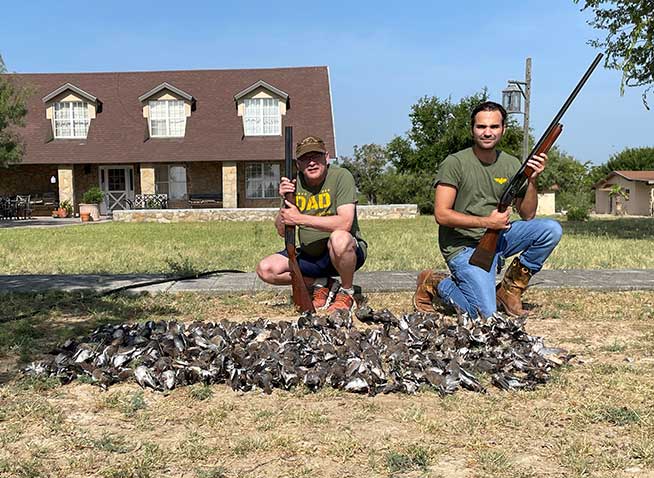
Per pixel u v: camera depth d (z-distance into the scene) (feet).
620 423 10.11
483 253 16.55
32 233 58.85
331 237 17.93
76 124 101.40
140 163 97.91
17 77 104.99
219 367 12.27
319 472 8.60
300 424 10.22
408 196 116.88
